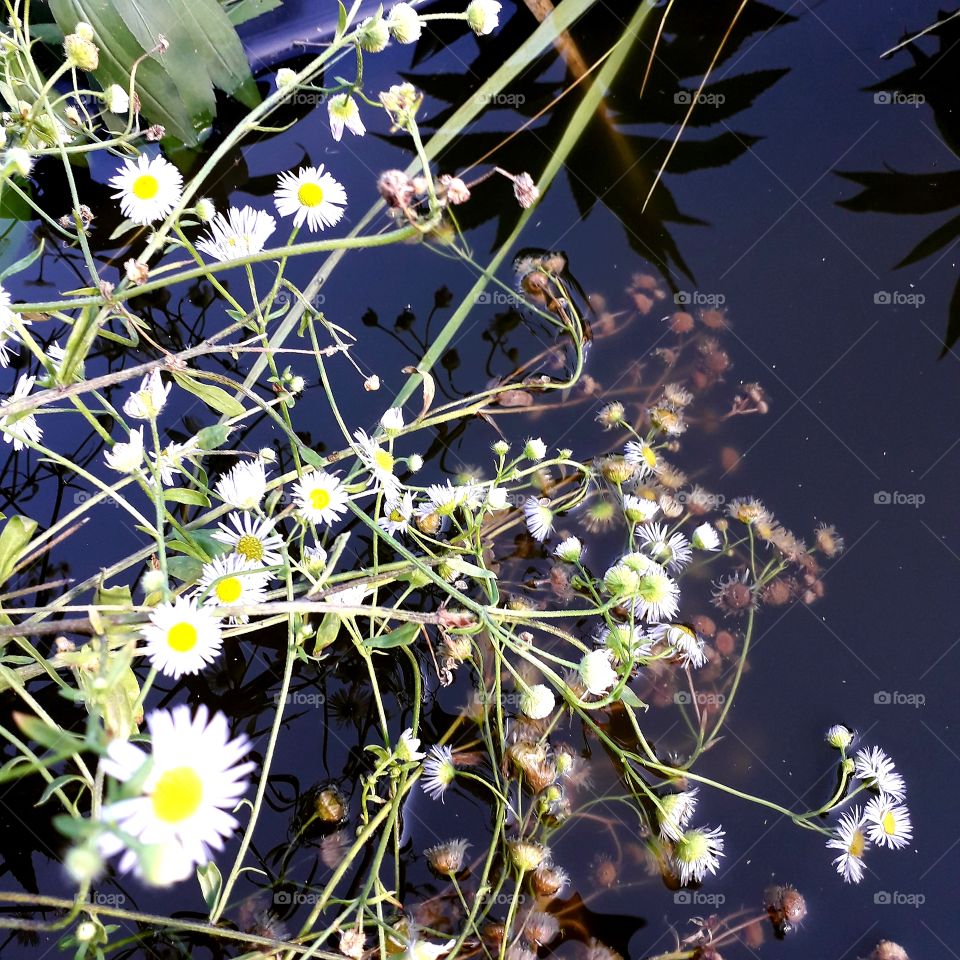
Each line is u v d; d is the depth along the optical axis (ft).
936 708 1.34
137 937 1.22
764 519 1.40
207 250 1.27
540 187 1.50
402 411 1.41
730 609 1.37
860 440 1.43
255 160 1.48
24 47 1.29
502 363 1.44
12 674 1.18
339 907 1.25
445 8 1.55
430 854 1.27
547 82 1.54
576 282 1.47
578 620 1.36
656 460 1.41
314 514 1.23
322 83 1.51
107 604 1.18
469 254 1.47
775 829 1.30
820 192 1.52
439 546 1.36
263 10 1.51
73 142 1.38
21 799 1.26
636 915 1.27
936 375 1.45
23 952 1.22
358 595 1.25
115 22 1.39
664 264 1.48
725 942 1.27
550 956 1.25
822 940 1.28
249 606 1.14
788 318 1.47
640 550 1.38
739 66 1.57
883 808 1.29
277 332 1.37
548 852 1.28
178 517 1.34
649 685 1.34
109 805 0.96
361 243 1.10
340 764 1.30
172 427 1.39
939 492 1.41
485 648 1.33
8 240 1.41
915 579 1.38
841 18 1.59
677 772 1.25
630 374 1.45
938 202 1.52
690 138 1.54
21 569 1.31
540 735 1.31
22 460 1.35
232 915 1.24
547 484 1.40
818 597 1.38
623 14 1.57
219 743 1.02
